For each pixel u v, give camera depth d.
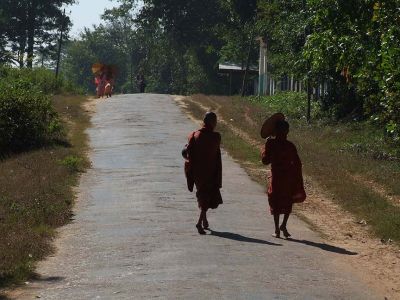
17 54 126.31
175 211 22.16
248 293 12.98
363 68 29.50
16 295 13.19
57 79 82.44
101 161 34.41
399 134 31.45
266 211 23.06
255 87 112.50
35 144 39.91
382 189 28.05
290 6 57.69
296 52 55.84
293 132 47.12
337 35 30.72
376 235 20.28
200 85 132.25
